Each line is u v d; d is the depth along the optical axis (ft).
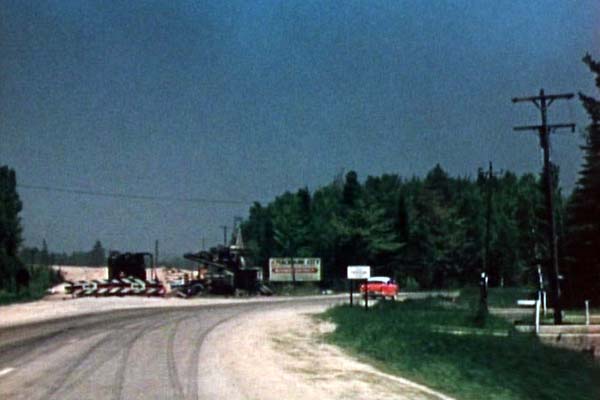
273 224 386.93
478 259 365.81
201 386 54.65
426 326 116.67
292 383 57.41
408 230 365.81
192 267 339.57
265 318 131.34
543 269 249.14
